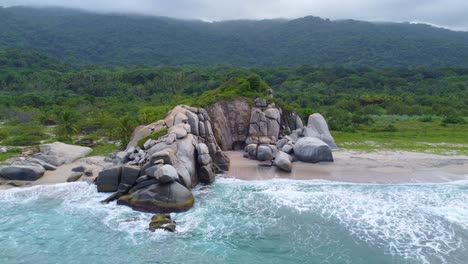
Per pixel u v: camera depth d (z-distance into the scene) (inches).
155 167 1346.0
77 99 4205.2
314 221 1210.0
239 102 2326.5
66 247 1047.6
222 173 1724.9
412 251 1021.8
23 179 1588.3
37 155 1875.0
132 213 1259.8
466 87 5629.9
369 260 979.9
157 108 2906.0
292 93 5226.4
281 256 1001.5
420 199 1406.3
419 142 2529.5
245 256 1000.9
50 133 2844.5
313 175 1701.5
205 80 5620.1
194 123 1823.3
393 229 1152.8
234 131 2276.1
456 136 2795.3
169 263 965.8
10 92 4753.9
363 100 4756.4
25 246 1056.8
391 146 2365.9
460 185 1576.0
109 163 1847.9
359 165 1859.0
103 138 2603.3
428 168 1809.8
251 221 1208.2
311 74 6811.0
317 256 1000.9
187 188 1396.4
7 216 1246.3
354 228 1160.2
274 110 2288.4
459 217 1237.7
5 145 2322.8
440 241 1075.9
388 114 4212.6
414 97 4889.3
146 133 1866.4
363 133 2979.8
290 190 1499.8
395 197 1424.7
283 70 7470.5
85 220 1210.0
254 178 1658.5
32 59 6756.9
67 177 1640.0
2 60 6250.0
